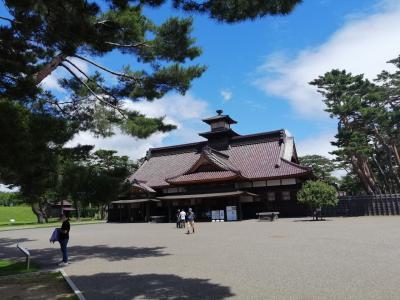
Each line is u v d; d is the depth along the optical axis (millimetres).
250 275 9156
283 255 12094
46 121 8547
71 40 8297
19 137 7457
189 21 13523
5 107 7664
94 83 15781
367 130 42625
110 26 11172
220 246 15508
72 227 36125
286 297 6945
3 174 9266
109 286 8742
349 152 39156
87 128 15195
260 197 39938
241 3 7375
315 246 13875
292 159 46844
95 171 10641
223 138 48562
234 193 36938
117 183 10594
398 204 33750
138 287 8492
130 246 17266
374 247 12898
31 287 8922
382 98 42688
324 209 37469
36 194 10336
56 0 7562
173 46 13844
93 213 68875
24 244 20656
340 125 41906
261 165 41719
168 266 11219
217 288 7969
